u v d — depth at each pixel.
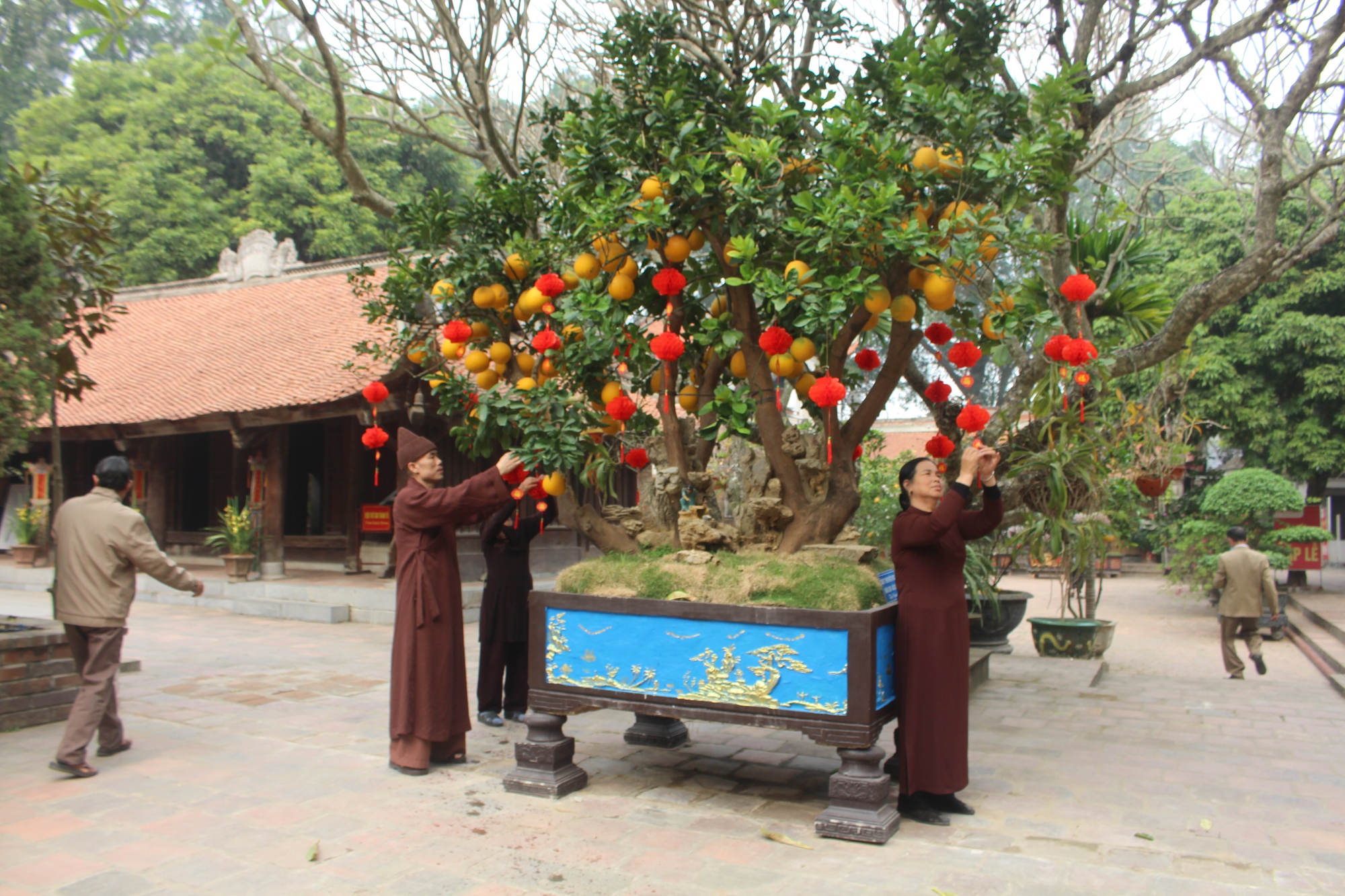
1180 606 17.05
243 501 14.50
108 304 6.71
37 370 5.57
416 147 23.98
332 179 22.64
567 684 4.29
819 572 4.02
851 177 3.98
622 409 4.13
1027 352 6.28
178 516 16.61
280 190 22.12
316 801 4.21
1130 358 6.14
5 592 14.16
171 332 16.64
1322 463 17.34
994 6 4.71
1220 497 15.45
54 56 27.91
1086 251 6.43
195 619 11.54
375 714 5.96
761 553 4.61
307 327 14.88
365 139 23.20
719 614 3.96
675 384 4.73
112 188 21.53
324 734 5.42
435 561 4.76
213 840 3.71
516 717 5.92
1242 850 3.65
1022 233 3.80
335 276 16.77
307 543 15.11
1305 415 17.91
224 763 4.80
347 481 14.74
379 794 4.31
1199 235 18.25
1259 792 4.46
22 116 24.31
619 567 4.36
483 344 5.18
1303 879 3.35
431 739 4.63
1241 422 17.97
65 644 5.73
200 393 13.53
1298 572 18.47
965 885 3.27
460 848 3.64
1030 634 13.38
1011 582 21.66
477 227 5.30
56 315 6.03
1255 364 17.89
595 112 4.55
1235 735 5.77
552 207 5.00
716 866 3.45
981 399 19.48
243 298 17.22
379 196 8.63
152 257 21.19
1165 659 11.23
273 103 23.52
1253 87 6.71
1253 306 18.12
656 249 4.49
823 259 4.03
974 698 7.01
